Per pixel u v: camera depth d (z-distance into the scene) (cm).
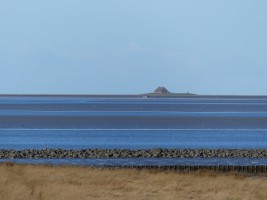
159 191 7881
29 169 9600
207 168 13025
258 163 16738
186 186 8312
